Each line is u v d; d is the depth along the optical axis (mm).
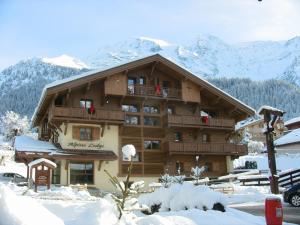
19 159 32438
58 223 5176
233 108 36969
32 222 4898
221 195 11539
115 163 33250
